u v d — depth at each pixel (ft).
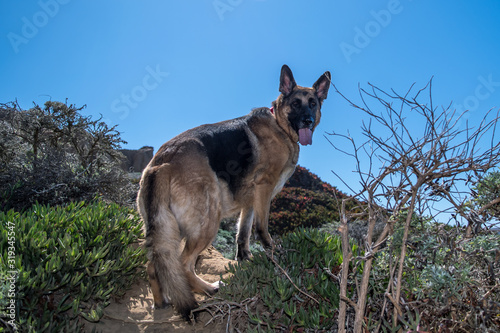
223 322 3.83
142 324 3.83
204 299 4.24
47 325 3.22
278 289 3.61
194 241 4.21
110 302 4.13
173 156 4.29
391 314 3.00
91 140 8.71
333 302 3.40
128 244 4.89
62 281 3.68
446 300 2.72
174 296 3.68
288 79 5.49
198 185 4.26
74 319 3.67
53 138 8.51
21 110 8.39
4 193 6.35
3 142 7.49
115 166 8.89
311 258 4.17
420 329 2.77
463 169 2.74
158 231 3.90
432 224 3.09
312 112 5.43
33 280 3.46
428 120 2.70
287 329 3.34
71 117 8.52
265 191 5.11
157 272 3.79
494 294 2.78
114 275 4.23
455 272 2.72
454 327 2.73
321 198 11.63
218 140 4.75
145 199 4.08
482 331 2.61
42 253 3.95
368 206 2.82
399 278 2.78
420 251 2.91
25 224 4.30
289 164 5.43
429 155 2.69
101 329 3.69
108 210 5.33
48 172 7.01
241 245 5.41
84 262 3.99
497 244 2.78
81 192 7.29
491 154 2.70
